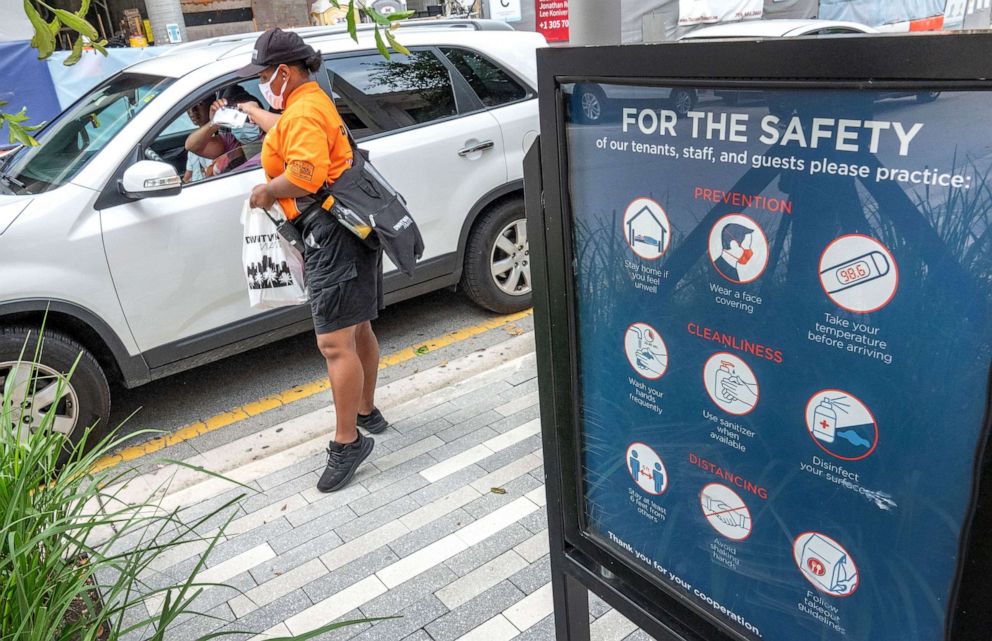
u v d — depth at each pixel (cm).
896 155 111
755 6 1188
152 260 387
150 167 369
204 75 413
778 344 134
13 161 430
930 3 1318
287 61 310
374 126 455
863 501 131
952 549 121
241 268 416
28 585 196
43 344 361
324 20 973
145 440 414
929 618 128
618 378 168
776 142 124
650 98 140
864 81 109
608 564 187
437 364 475
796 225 125
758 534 151
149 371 402
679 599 171
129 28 1069
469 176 487
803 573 145
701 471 158
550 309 175
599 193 156
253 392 461
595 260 162
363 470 360
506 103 505
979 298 108
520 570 287
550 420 188
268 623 270
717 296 141
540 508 322
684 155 138
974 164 104
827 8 1252
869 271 118
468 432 386
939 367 114
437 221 480
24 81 799
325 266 321
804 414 135
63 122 441
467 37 501
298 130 304
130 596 285
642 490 173
